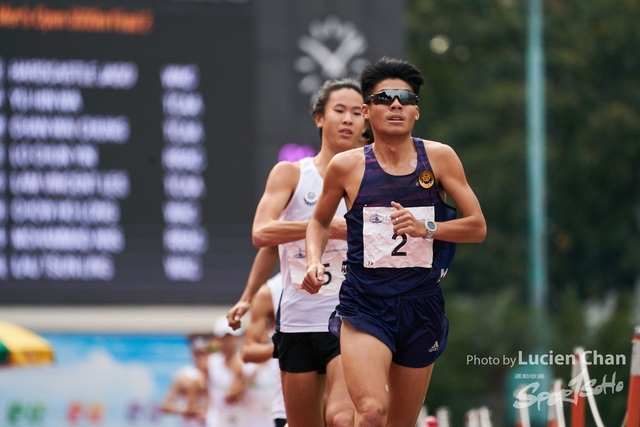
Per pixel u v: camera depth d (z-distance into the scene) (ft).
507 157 236.43
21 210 103.40
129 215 104.58
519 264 239.50
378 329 41.16
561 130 248.73
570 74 248.52
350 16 107.14
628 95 251.19
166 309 105.81
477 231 41.37
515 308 174.91
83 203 104.22
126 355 109.81
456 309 173.37
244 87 106.11
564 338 156.04
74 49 104.32
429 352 42.37
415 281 41.52
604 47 250.78
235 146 105.70
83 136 104.12
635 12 254.27
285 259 51.34
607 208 253.24
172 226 104.99
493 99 242.58
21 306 103.50
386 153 41.47
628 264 252.42
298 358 50.24
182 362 109.91
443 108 254.47
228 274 105.60
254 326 61.16
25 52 103.65
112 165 104.47
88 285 104.47
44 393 110.73
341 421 46.55
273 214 50.49
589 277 256.52
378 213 41.32
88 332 107.24
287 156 106.01
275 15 106.42
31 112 103.60
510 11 257.55
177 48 105.50
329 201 42.70
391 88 40.83
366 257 41.34
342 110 51.29
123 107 104.73
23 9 103.96
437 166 41.55
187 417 99.09
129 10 104.99
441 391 165.78
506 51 253.03
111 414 110.83
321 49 106.73
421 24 255.70
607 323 128.16
